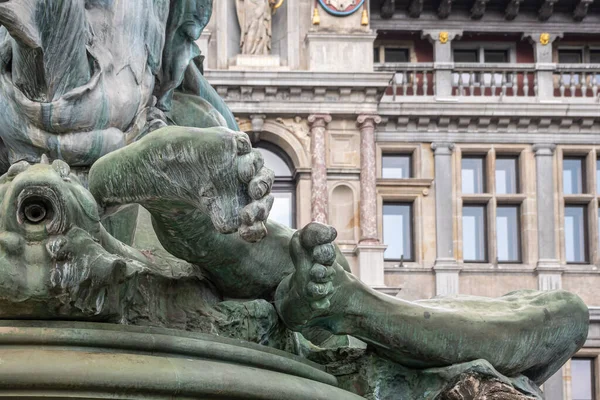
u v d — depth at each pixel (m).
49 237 2.02
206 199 2.07
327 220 27.97
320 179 27.98
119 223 2.63
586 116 29.31
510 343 2.56
